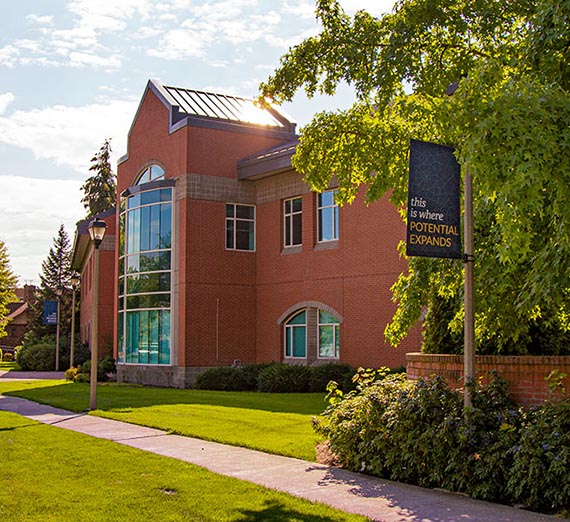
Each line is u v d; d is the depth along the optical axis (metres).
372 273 23.69
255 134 29.66
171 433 13.02
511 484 7.51
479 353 10.02
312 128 11.19
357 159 11.18
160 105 30.11
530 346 9.76
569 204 6.72
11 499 7.80
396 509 7.33
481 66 7.27
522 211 6.34
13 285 68.94
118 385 28.19
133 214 29.98
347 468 9.56
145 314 29.17
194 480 8.70
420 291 10.57
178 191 28.34
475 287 9.14
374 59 10.49
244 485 8.41
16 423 14.83
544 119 6.34
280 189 28.08
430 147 8.25
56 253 71.06
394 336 10.88
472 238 8.61
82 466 9.69
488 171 6.38
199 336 27.61
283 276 27.61
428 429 8.50
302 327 26.91
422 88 10.38
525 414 8.25
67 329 65.06
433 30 10.41
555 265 7.43
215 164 28.58
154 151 30.41
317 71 10.79
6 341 93.94
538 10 7.85
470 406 8.39
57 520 6.92
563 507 7.17
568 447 7.21
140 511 7.23
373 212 23.78
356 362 24.08
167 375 28.02
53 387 26.48
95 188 73.44
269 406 17.52
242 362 28.53
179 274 27.95
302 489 8.31
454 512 7.20
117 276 32.19
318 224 26.42
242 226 29.08
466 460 8.05
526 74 7.83
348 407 10.20
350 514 7.07
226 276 28.48
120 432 13.24
